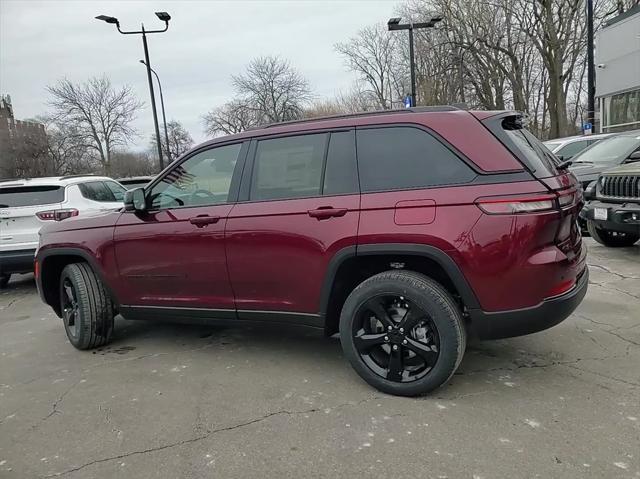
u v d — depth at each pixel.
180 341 4.84
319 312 3.70
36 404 3.67
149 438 3.12
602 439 2.84
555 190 3.18
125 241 4.36
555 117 31.39
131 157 58.22
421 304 3.28
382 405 3.36
